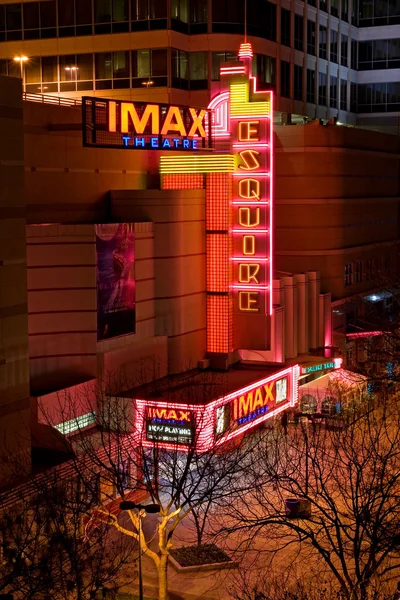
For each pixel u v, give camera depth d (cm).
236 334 5181
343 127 6469
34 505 3341
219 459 4131
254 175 5050
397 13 8981
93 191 4725
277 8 7131
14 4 6738
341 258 6562
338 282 6569
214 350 5109
